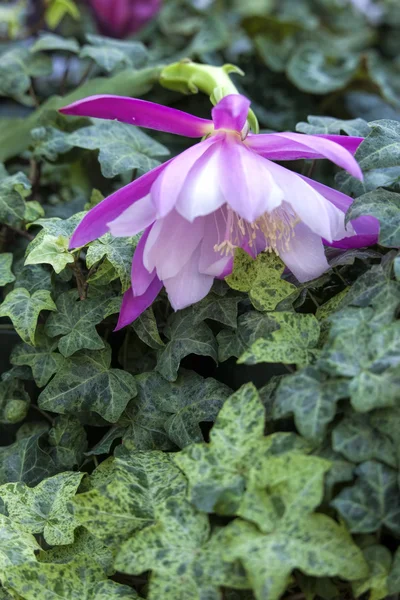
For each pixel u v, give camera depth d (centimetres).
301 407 58
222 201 59
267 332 62
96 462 66
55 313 66
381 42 101
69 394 65
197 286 63
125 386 65
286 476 57
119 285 66
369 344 58
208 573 57
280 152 64
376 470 57
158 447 64
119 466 60
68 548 62
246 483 58
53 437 66
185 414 63
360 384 57
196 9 94
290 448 58
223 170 60
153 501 59
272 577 55
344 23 104
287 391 58
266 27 91
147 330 65
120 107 63
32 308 65
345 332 59
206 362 66
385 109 88
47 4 85
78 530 62
